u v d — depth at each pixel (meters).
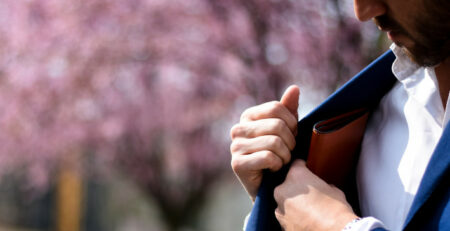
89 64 7.99
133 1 7.44
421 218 0.96
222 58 7.32
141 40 7.55
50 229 19.00
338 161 1.16
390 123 1.14
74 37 7.84
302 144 1.17
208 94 7.99
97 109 8.88
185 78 7.84
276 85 6.73
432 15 0.91
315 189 1.07
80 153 9.98
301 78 6.72
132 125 8.98
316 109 1.14
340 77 6.12
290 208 1.07
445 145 0.94
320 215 1.03
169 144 10.45
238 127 1.16
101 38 7.75
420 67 1.06
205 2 6.76
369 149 1.16
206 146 10.24
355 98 1.15
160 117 8.79
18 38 8.14
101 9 7.61
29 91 8.59
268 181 1.12
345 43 5.95
